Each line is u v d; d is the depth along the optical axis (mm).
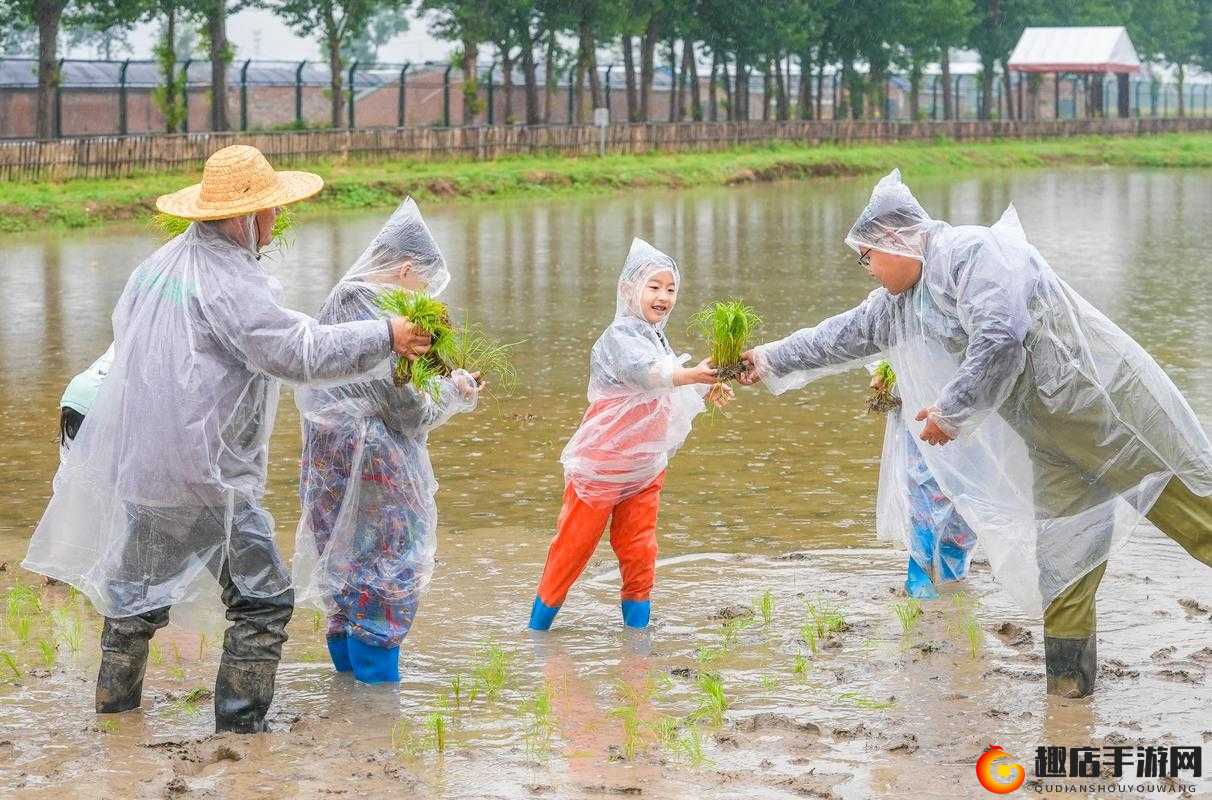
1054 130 66562
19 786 4762
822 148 54719
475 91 45906
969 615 6742
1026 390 5551
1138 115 83250
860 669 5992
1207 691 5672
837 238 27562
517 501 9062
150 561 5191
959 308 5512
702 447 10531
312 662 6199
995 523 5734
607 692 5770
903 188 5719
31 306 17875
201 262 5102
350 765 4957
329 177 35656
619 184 41469
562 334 15984
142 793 4703
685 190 42250
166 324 5074
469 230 28844
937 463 5805
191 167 34719
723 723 5383
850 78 63375
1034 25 73188
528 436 10961
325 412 5629
